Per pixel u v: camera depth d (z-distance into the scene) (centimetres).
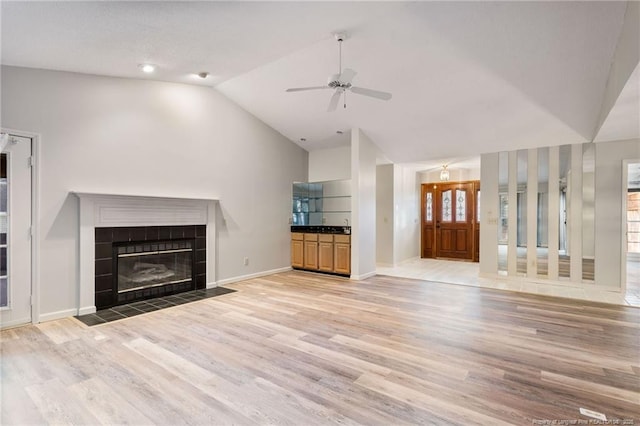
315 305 419
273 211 632
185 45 329
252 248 588
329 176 693
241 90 514
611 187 502
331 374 241
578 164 527
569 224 534
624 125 414
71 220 374
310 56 404
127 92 422
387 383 229
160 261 463
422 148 618
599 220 509
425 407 201
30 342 298
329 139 653
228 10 265
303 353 277
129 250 422
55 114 360
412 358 268
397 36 353
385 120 540
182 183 480
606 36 311
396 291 496
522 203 575
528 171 568
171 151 467
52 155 359
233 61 389
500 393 217
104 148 400
